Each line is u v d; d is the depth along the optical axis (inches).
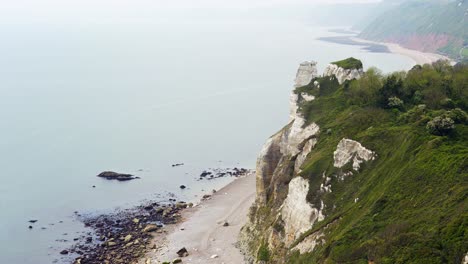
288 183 3550.7
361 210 2429.9
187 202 4825.3
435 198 2082.9
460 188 2007.9
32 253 3757.4
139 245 3873.0
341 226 2463.1
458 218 1801.2
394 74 3946.9
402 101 3415.4
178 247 3811.5
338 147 3011.8
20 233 4092.0
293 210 3061.0
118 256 3686.0
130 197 4943.4
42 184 5172.2
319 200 2898.6
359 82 3772.1
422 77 3752.5
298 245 2716.5
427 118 2815.0
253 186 5196.9
